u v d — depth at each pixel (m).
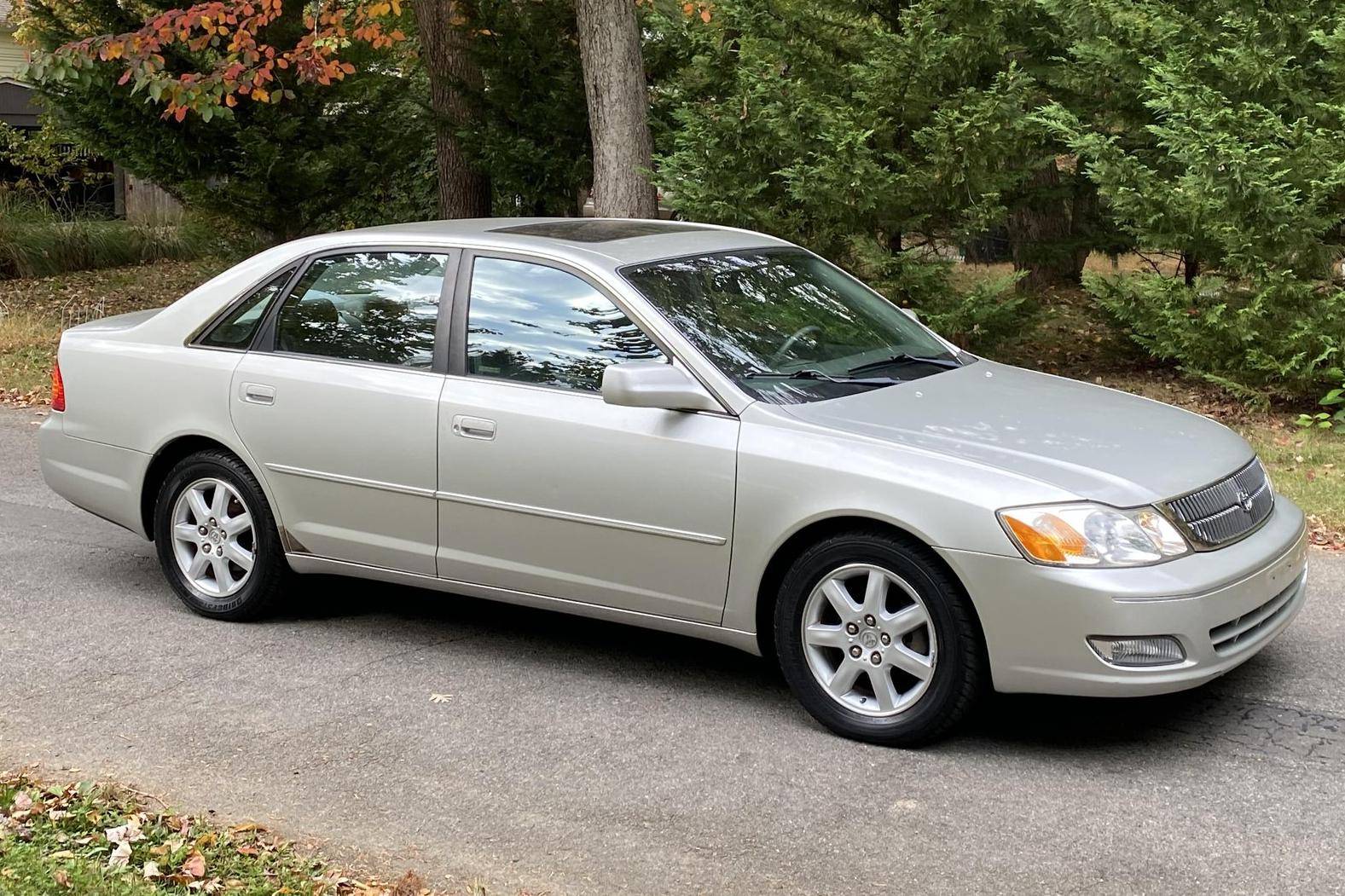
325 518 5.65
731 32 13.08
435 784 4.32
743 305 5.28
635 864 3.78
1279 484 8.25
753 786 4.27
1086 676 4.19
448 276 5.45
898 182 10.84
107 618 6.06
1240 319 10.16
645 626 5.02
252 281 5.92
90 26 15.60
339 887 3.61
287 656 5.55
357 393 5.48
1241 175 9.83
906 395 4.97
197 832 3.92
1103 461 4.47
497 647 5.68
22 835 3.83
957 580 4.35
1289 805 4.04
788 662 4.71
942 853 3.79
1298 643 5.50
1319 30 10.56
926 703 4.44
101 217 22.58
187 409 5.94
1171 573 4.19
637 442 4.85
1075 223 13.04
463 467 5.22
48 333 15.24
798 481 4.54
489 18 13.97
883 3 12.01
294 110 15.52
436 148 17.16
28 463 9.40
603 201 11.31
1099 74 12.09
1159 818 3.97
